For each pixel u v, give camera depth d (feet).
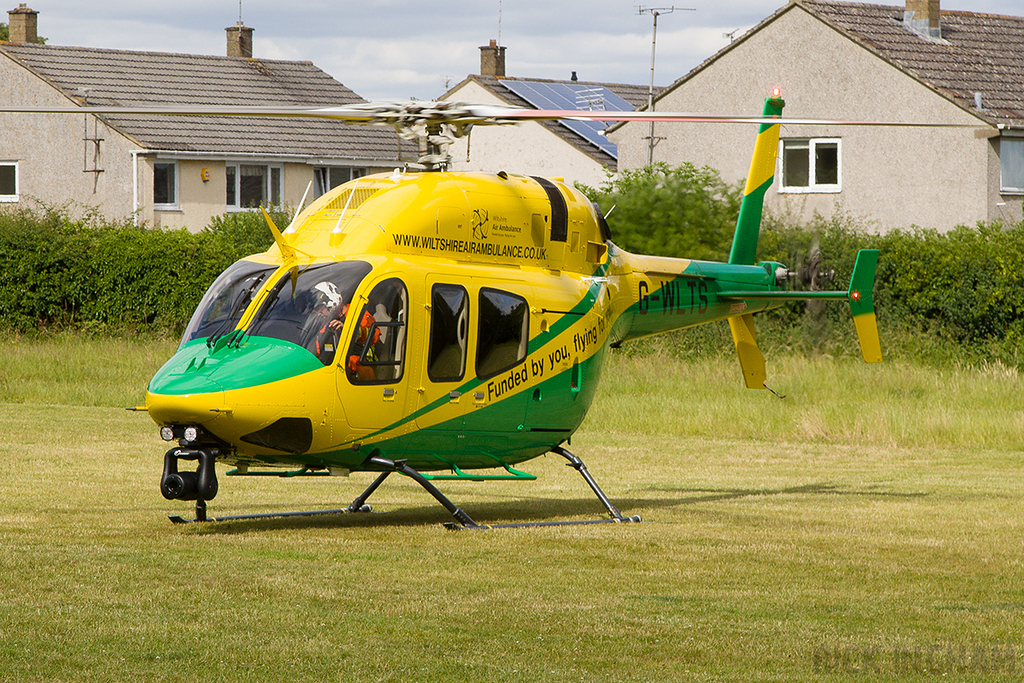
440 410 127.13
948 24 400.88
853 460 207.51
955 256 290.97
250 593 96.22
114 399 264.52
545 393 136.67
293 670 77.66
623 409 251.80
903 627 90.48
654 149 416.67
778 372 286.25
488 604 94.63
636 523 136.15
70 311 343.26
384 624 88.38
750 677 78.23
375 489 151.43
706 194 316.60
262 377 116.37
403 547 117.19
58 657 78.74
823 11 381.19
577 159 499.51
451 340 127.34
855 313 167.73
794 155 387.34
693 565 111.45
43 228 341.82
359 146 512.22
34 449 195.83
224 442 118.73
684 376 284.61
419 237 127.85
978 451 219.41
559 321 137.90
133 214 412.77
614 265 151.43
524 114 122.21
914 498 162.40
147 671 76.69
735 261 179.11
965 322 291.99
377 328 121.80
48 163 476.13
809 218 381.19
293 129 504.02
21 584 97.40
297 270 123.75
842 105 374.84
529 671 78.54
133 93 490.49
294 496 158.61
